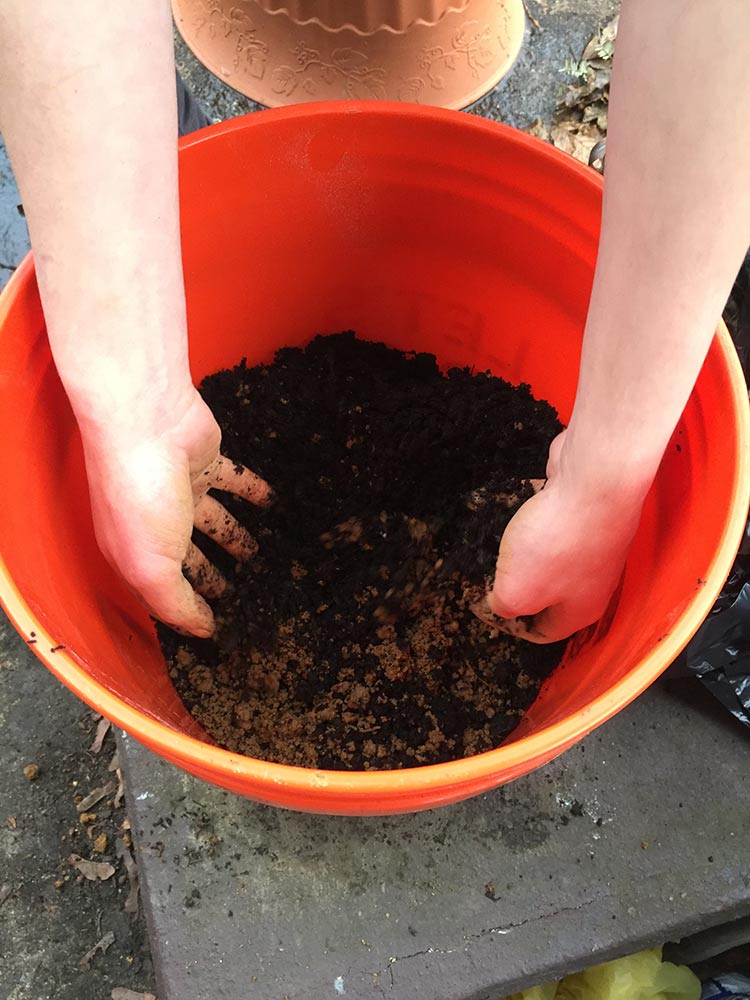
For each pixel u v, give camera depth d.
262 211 0.65
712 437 0.52
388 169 0.64
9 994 0.73
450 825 0.65
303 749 0.62
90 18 0.41
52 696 0.81
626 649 0.50
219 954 0.62
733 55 0.36
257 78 0.94
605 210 0.43
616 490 0.48
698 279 0.41
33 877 0.76
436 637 0.65
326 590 0.68
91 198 0.43
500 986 0.62
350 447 0.72
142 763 0.66
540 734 0.43
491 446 0.71
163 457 0.50
